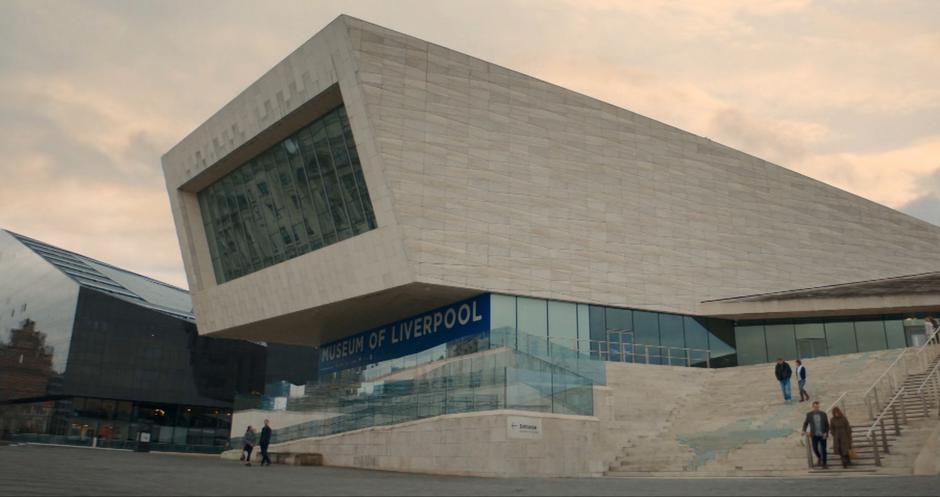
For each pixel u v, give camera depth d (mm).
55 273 59250
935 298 35219
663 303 35125
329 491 12070
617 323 34062
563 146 33906
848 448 17391
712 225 37500
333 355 44500
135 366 57281
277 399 31625
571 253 33062
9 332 62344
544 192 32875
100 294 57188
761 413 25266
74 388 54500
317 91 30984
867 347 37562
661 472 20891
